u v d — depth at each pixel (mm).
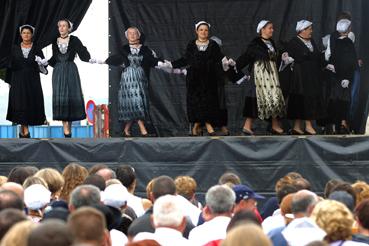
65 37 19547
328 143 17469
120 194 9375
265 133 20297
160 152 17812
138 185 17859
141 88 19266
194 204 12289
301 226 8438
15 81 19625
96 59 19375
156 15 20656
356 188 11047
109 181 10727
